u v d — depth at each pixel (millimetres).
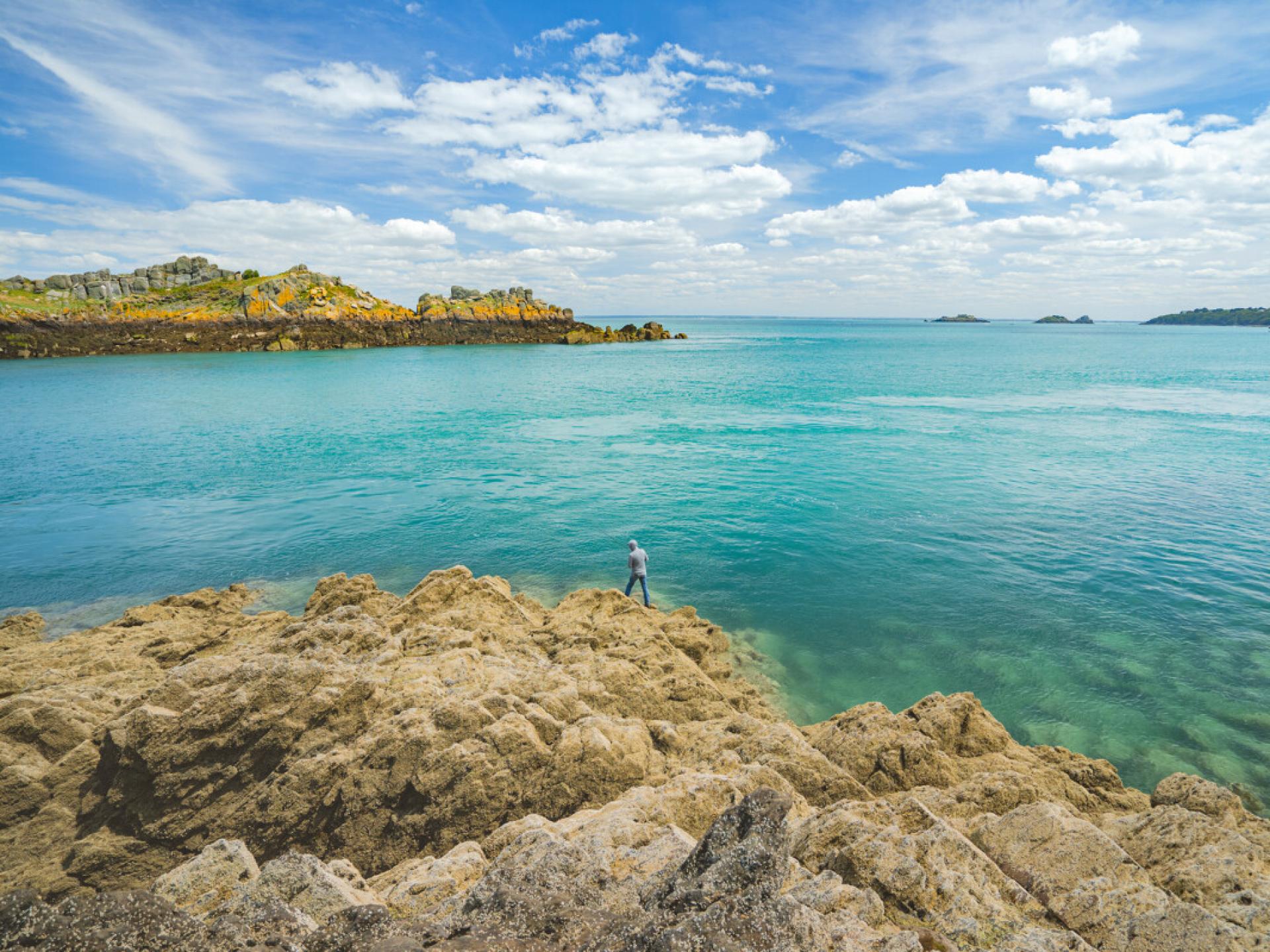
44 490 31516
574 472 34469
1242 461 35594
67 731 11109
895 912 6277
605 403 60688
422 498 30000
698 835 8578
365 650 14312
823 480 32281
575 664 14141
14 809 9797
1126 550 22797
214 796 9984
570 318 168125
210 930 4574
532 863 6383
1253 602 18750
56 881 9203
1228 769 12016
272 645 14031
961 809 9195
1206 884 6773
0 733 10805
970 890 6367
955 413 53625
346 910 4961
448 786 9891
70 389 70688
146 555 23578
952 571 21156
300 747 10453
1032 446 40000
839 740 11352
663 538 24531
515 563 22516
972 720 11930
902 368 100812
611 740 10812
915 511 27281
